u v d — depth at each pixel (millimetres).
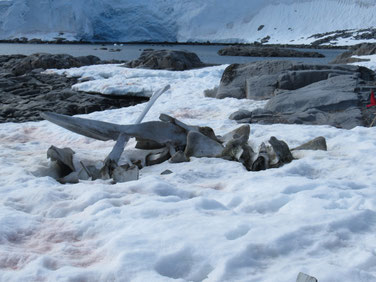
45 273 2785
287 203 4328
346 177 5996
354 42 143750
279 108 13922
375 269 2723
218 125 11938
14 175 6230
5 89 24609
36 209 4531
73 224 3836
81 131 7402
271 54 85312
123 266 2783
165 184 5172
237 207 4320
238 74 19141
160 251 3014
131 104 21047
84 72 30109
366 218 3621
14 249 3275
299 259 2891
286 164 6770
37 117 17609
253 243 3041
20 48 112125
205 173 6418
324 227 3342
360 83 15648
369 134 9492
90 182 6094
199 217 3756
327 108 13516
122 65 37375
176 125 7895
